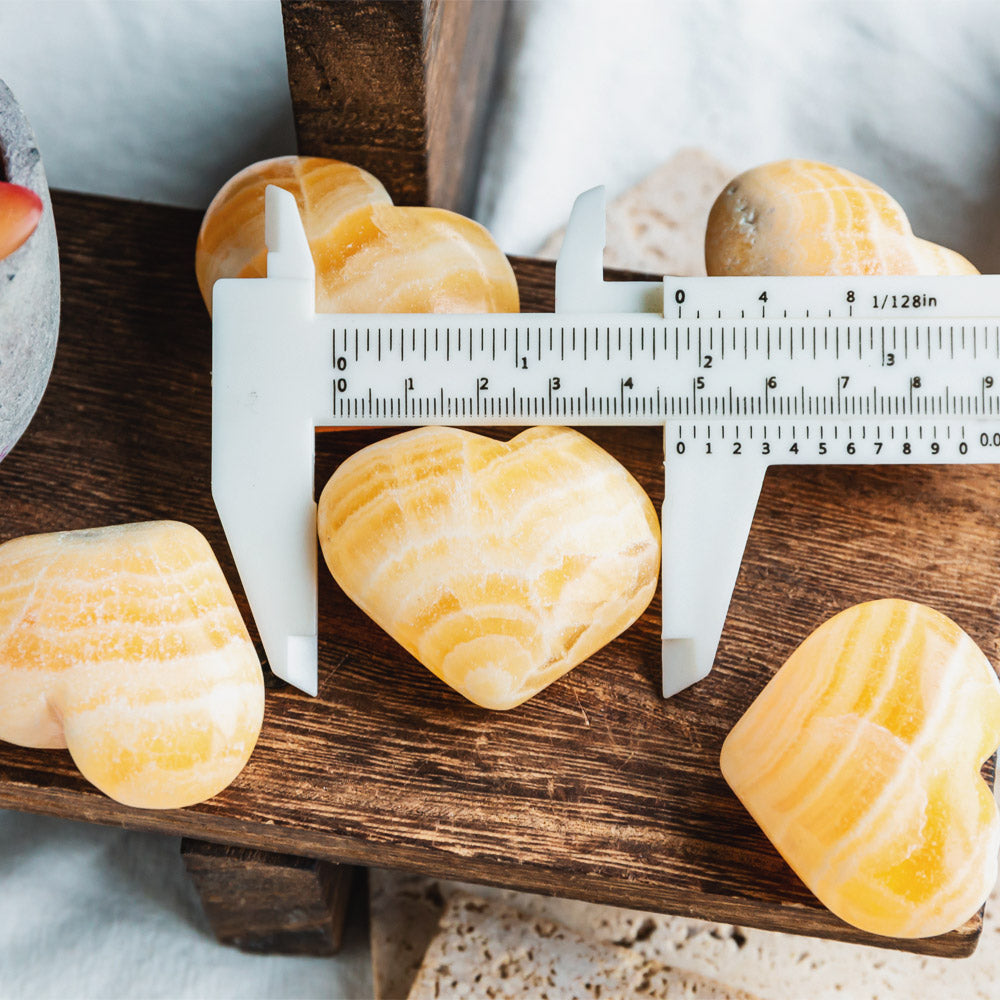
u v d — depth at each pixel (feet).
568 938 1.13
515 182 1.26
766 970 1.11
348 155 1.08
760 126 1.26
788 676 1.00
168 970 1.16
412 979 1.15
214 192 1.20
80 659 0.97
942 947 1.02
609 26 1.25
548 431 1.02
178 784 0.98
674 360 1.01
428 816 1.02
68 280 1.10
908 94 1.25
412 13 1.00
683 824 1.02
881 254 1.04
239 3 1.20
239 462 1.01
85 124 1.20
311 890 1.08
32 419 1.08
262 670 1.04
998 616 1.06
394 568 0.99
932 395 1.02
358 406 1.01
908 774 0.97
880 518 1.08
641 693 1.04
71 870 1.16
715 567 1.02
